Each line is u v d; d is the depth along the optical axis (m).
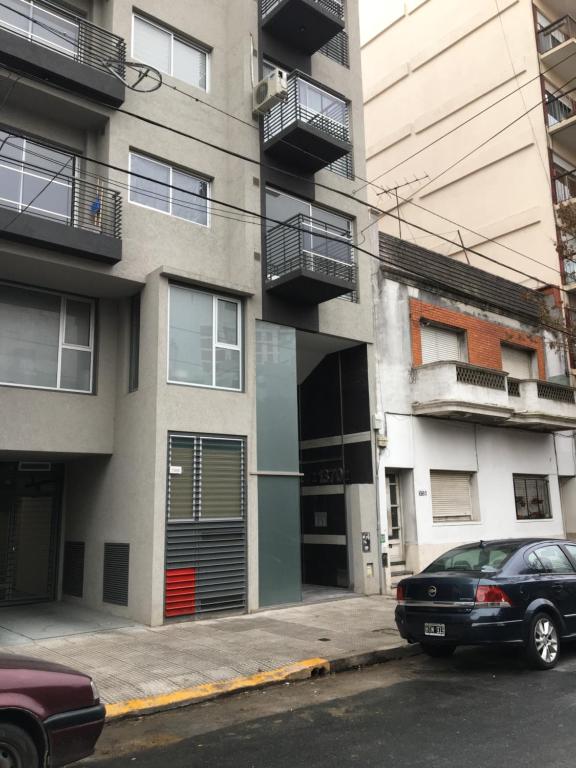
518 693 6.58
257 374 12.40
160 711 6.26
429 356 16.50
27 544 12.50
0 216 9.81
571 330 17.70
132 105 12.13
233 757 5.01
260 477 11.94
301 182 14.21
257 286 12.83
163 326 10.98
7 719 3.87
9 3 11.41
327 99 15.38
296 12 13.73
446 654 8.60
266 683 7.11
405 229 26.20
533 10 23.42
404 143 26.81
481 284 18.38
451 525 15.73
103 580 11.42
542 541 8.53
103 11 12.47
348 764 4.77
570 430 19.81
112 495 11.52
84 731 4.16
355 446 14.65
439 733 5.41
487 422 17.02
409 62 27.06
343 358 15.30
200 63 13.74
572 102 24.31
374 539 13.80
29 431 10.82
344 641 8.89
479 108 24.52
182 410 10.93
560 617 7.88
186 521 10.66
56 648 8.58
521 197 22.83
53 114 11.52
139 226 11.81
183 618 10.38
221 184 13.34
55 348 11.49
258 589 11.45
